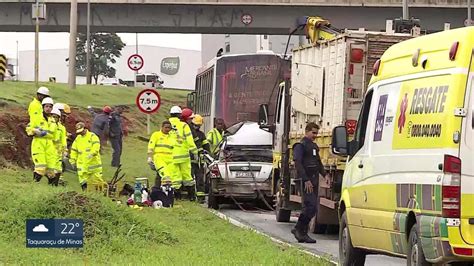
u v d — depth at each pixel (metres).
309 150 36.25
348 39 37.09
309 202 36.50
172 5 122.75
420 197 21.66
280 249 31.58
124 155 79.75
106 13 126.31
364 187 25.61
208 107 69.81
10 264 24.59
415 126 22.44
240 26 123.12
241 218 47.91
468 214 20.52
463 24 119.06
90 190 47.84
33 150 45.59
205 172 55.25
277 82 66.12
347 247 27.44
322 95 40.00
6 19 125.31
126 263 26.03
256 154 52.97
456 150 20.64
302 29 46.78
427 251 21.17
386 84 24.98
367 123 26.09
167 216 41.41
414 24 39.97
